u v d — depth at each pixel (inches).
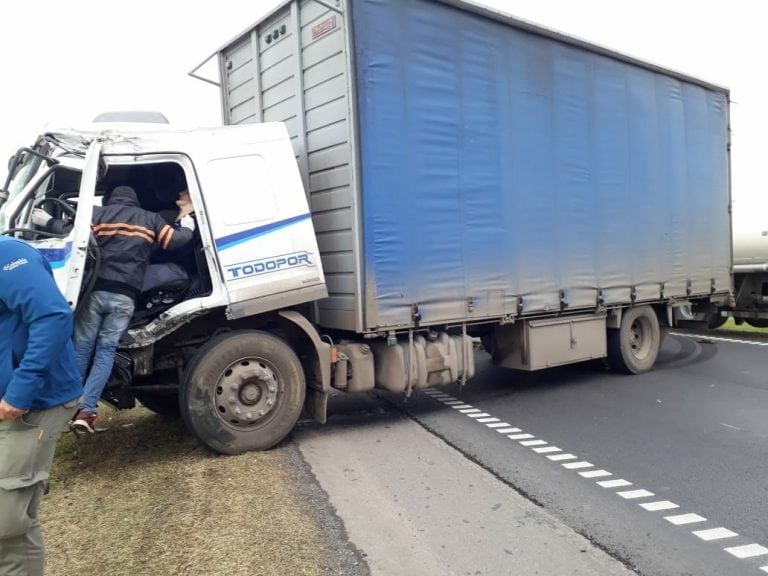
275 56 259.3
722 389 306.8
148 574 123.4
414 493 171.2
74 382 109.7
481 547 139.7
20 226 182.5
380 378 237.0
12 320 101.7
